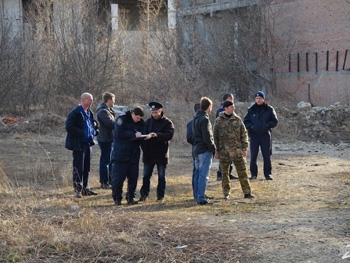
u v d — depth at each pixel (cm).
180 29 3319
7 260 659
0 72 2662
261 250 709
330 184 1280
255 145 1363
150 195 1160
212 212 966
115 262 662
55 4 3120
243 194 1153
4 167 1446
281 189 1215
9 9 3841
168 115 2334
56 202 1011
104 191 1207
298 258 675
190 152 1931
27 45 2797
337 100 2802
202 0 3472
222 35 3241
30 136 2227
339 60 2791
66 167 1459
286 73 3073
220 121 1105
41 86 2742
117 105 2703
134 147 1059
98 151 1903
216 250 709
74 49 2800
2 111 2689
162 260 668
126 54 3047
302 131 2411
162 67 2950
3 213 856
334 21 2805
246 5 3225
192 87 2853
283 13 3062
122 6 4419
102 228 777
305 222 864
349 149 2075
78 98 2739
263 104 1356
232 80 3195
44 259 667
